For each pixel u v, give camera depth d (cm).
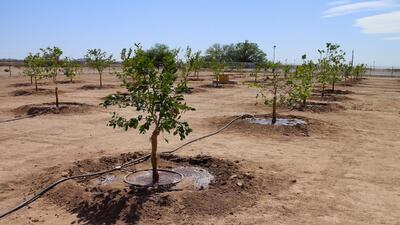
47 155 916
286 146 1026
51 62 2030
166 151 944
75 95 2195
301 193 677
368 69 6106
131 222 551
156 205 591
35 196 645
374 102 2077
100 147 996
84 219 565
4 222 561
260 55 9050
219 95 2366
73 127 1260
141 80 664
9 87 2659
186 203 600
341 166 848
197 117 1484
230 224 550
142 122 1374
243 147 1003
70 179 713
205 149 974
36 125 1290
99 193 636
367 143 1080
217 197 629
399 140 1125
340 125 1334
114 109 1661
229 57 8956
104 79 3709
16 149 973
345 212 601
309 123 1293
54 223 555
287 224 554
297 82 1703
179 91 672
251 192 668
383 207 624
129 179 718
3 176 759
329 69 2147
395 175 790
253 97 2253
